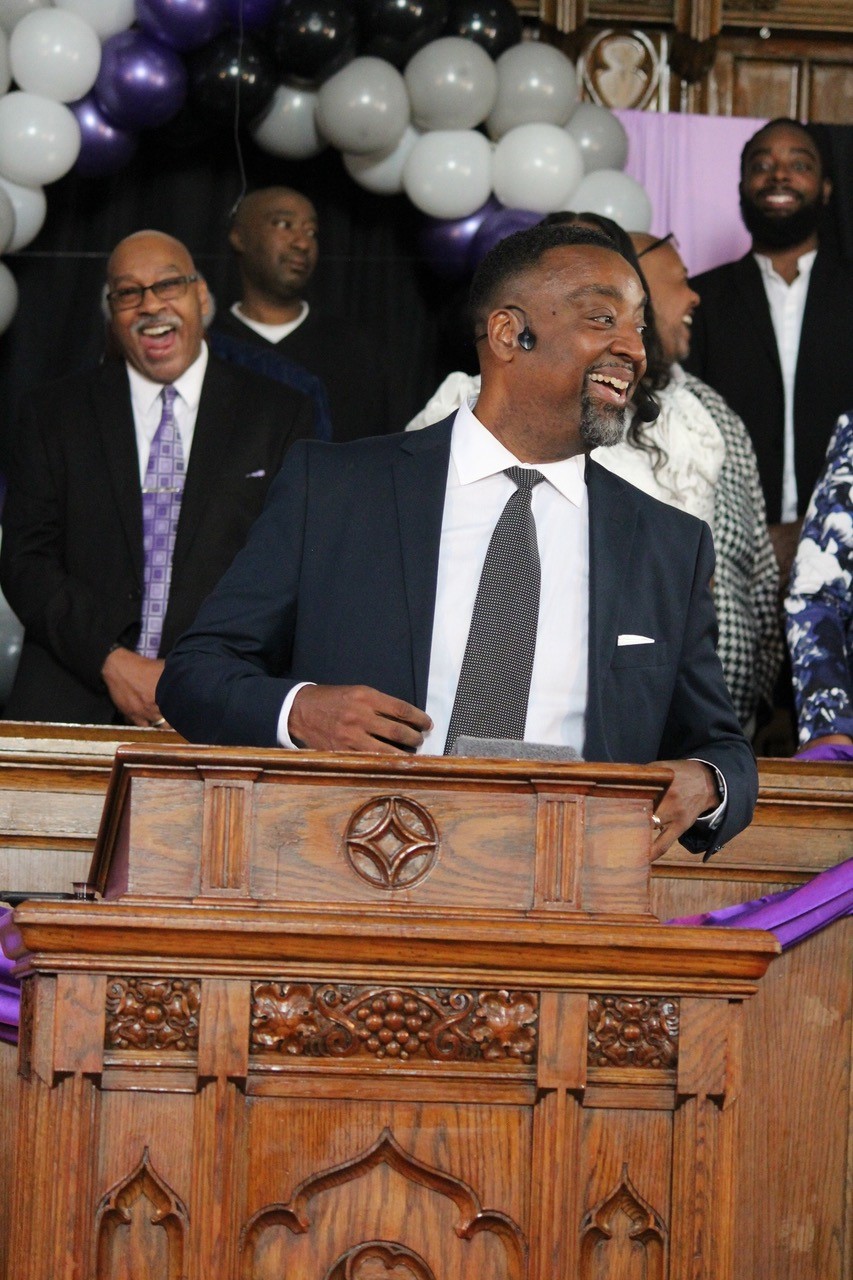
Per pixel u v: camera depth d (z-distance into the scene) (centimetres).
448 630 249
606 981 189
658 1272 187
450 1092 187
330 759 188
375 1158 185
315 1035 186
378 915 187
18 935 196
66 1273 179
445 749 238
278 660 259
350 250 667
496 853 192
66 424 441
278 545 255
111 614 418
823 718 354
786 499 547
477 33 584
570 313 250
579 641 248
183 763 188
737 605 430
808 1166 316
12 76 560
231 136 645
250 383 454
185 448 445
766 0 659
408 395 661
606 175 578
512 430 257
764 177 561
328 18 562
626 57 665
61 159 558
